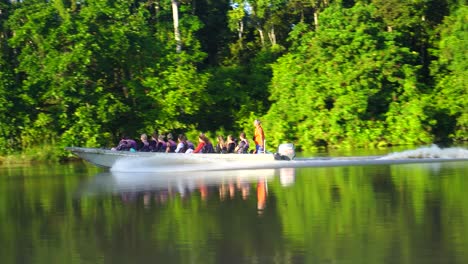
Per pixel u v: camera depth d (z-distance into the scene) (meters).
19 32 43.81
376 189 22.88
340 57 48.22
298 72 49.25
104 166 34.16
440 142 48.62
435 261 13.64
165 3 55.16
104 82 46.38
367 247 14.84
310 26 55.94
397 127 47.69
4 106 43.19
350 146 47.06
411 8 51.12
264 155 31.67
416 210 18.61
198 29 53.56
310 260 14.06
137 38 47.16
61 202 22.84
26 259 15.12
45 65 43.38
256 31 61.97
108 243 16.19
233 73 52.16
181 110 47.03
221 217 18.70
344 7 54.22
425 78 53.59
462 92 49.53
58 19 45.84
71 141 42.75
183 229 17.31
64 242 16.53
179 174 30.39
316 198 21.36
